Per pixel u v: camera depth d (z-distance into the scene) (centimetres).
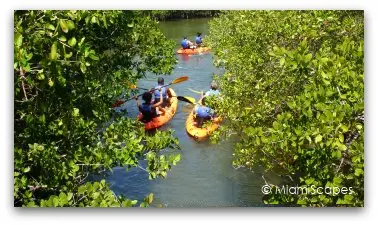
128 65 595
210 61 1332
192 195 573
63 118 360
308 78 385
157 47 666
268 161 430
